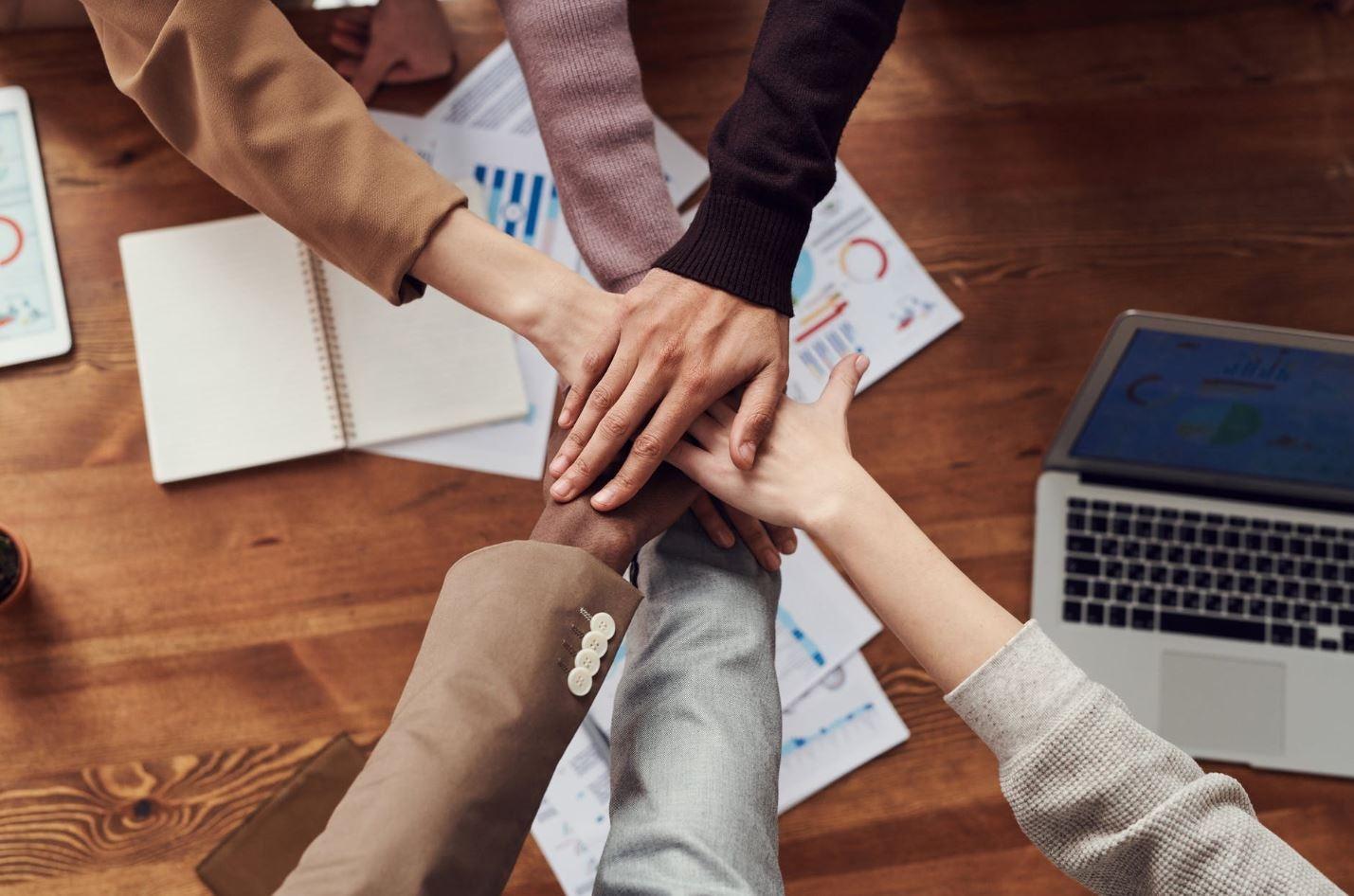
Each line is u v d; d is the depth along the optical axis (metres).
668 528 0.83
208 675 1.03
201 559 1.05
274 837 1.01
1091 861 0.65
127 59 0.83
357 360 1.08
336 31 1.12
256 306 1.08
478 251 0.84
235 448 1.06
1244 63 1.18
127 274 1.08
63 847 1.00
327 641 1.04
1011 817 1.03
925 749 1.05
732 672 0.78
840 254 1.13
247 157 0.80
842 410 0.84
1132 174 1.15
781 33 0.81
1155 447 1.01
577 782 1.02
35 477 1.05
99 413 1.07
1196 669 1.04
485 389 1.08
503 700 0.64
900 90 1.16
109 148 1.10
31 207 1.09
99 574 1.04
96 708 1.02
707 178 1.14
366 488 1.07
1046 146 1.16
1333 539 1.05
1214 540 1.05
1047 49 1.17
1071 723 0.65
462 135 1.12
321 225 0.82
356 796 0.60
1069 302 1.13
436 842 0.58
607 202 0.89
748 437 0.80
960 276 1.13
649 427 0.81
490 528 1.07
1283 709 1.03
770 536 0.93
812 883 1.02
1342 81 1.18
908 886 1.03
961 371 1.12
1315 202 1.15
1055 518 1.06
